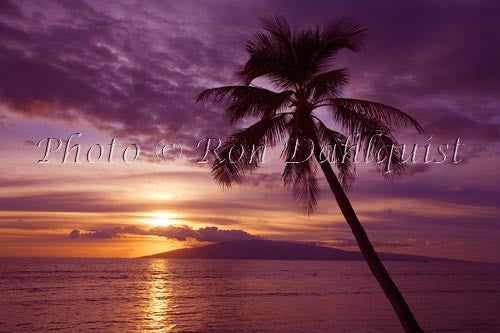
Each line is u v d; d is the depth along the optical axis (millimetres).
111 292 57688
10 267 135375
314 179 12750
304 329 28984
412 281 88750
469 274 130250
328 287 68938
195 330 29188
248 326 30422
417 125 12016
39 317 35438
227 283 77938
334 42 12477
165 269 144250
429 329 28625
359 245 11391
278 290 62000
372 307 41375
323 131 12539
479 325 30266
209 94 12227
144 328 30172
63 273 104688
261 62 12336
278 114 12469
